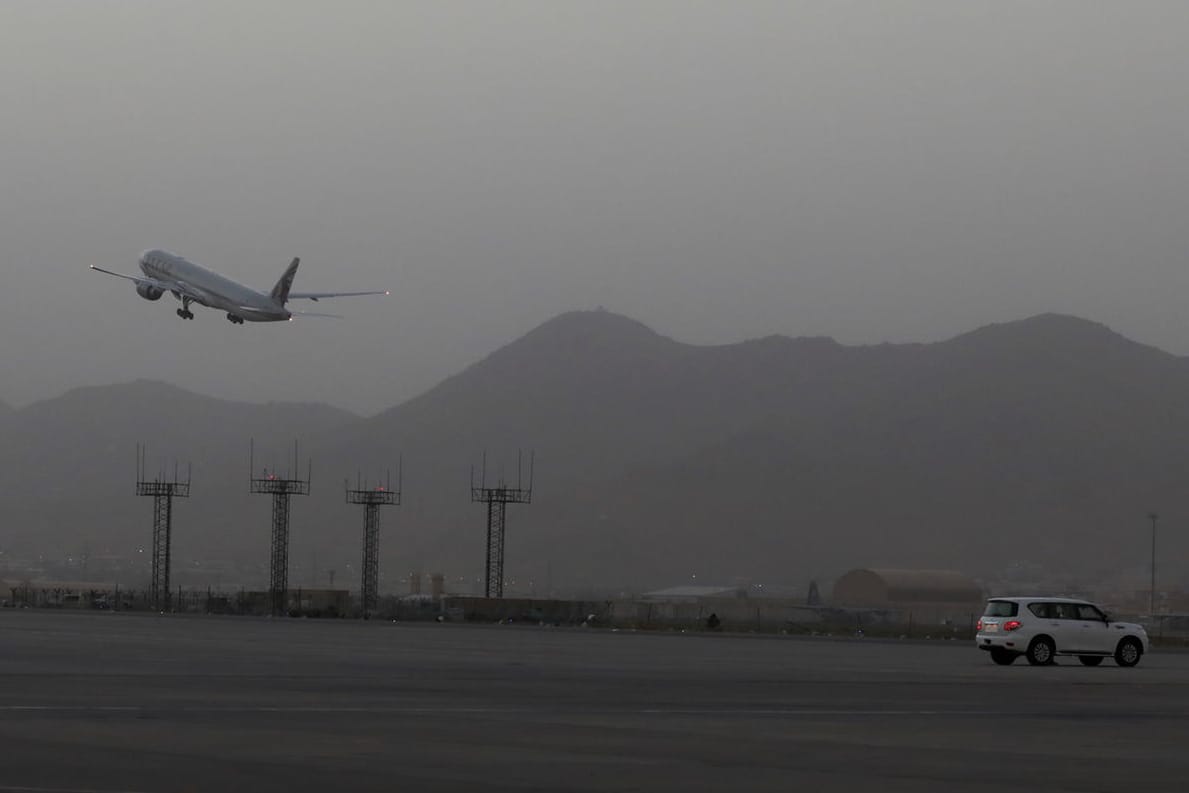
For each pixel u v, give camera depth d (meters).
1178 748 58.94
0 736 56.06
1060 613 120.38
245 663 102.12
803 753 55.00
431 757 52.06
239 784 45.19
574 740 57.88
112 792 43.22
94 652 113.38
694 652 135.88
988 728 65.38
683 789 45.78
